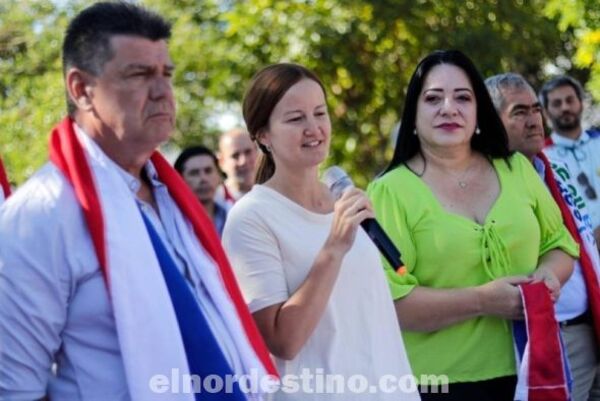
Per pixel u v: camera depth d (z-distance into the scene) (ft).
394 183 16.76
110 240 11.29
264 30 51.31
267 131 14.67
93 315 11.28
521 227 16.65
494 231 16.47
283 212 14.32
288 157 14.38
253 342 12.40
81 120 11.88
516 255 16.65
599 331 18.56
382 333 14.33
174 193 12.57
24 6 59.11
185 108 54.65
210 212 27.89
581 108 25.17
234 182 29.30
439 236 16.35
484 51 49.49
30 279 11.09
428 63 17.16
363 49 50.80
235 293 12.56
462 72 17.07
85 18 11.80
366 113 52.37
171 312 11.44
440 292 16.17
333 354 13.87
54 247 11.18
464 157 17.04
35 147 55.47
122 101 11.58
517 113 19.40
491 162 17.30
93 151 11.69
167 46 12.00
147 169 12.46
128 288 11.25
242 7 51.65
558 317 18.54
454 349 16.40
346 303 14.05
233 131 29.48
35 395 11.25
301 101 14.38
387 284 14.62
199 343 11.71
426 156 17.10
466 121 16.79
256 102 14.65
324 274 13.51
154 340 11.28
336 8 50.37
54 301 11.18
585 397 19.12
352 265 14.16
